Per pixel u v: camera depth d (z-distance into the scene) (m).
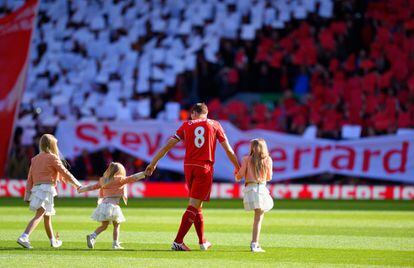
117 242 41.41
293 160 88.06
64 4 119.31
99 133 89.94
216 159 87.50
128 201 78.75
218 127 41.22
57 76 111.38
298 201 80.25
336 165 87.62
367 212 66.81
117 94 107.12
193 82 107.88
